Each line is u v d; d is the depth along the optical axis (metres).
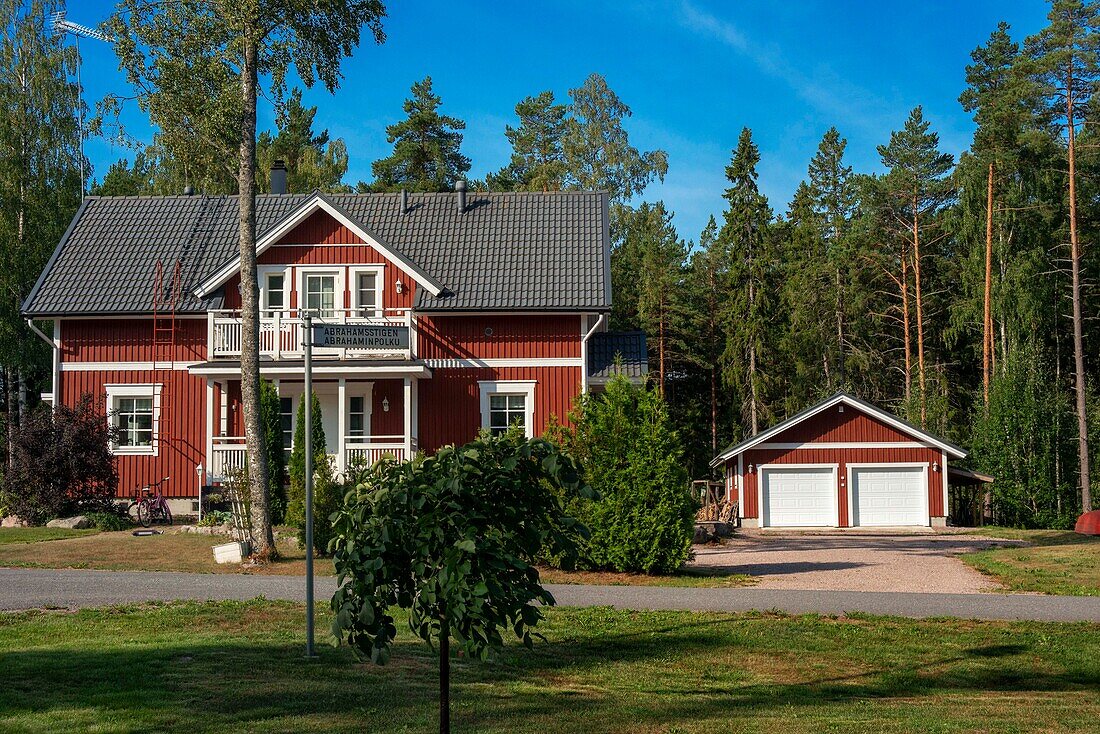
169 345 29.80
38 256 39.28
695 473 50.47
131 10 19.97
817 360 50.66
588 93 62.31
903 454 34.78
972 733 8.72
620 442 18.92
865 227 53.62
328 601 14.23
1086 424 37.91
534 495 7.17
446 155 59.41
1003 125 43.47
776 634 12.88
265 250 29.66
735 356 48.34
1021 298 41.62
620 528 18.64
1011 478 37.88
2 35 40.69
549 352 29.55
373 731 8.00
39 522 26.30
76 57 41.62
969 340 51.28
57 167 40.47
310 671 9.93
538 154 65.94
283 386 29.66
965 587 18.16
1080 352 38.78
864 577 19.33
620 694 9.80
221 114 19.70
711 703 9.59
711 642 12.40
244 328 19.84
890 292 51.69
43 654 10.27
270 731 7.87
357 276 29.70
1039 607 15.50
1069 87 40.12
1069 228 44.84
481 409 29.42
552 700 9.41
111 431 27.88
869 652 12.19
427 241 31.42
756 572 20.03
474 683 9.91
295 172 52.25
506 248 30.95
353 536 7.01
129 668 9.67
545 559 19.33
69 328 29.92
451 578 6.64
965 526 38.19
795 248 53.25
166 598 14.57
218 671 9.74
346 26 20.62
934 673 11.30
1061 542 28.23
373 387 29.55
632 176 61.72
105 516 25.86
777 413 49.22
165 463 29.48
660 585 17.50
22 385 40.28
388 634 7.08
